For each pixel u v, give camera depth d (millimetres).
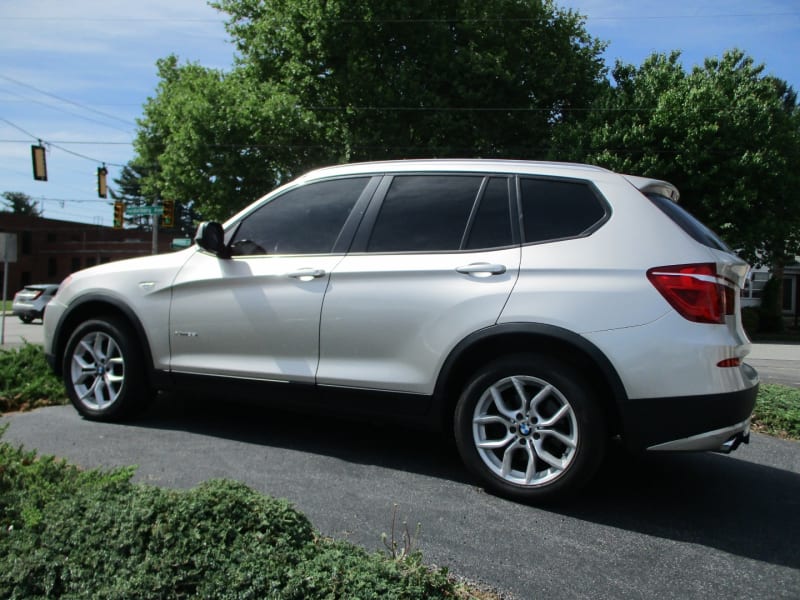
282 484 3578
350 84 20172
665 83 20766
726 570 2824
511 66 21125
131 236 62281
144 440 4320
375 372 3816
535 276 3480
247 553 2363
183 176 22000
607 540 3076
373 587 2252
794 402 5832
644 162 19500
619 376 3248
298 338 4043
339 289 3932
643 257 3346
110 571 2346
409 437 4598
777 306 27375
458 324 3580
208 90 21203
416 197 3990
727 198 19656
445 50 20609
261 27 22297
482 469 3521
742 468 4367
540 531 3133
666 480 4043
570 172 3723
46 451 4035
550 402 3439
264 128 20812
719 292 3268
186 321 4438
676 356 3188
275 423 4852
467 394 3549
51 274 56281
